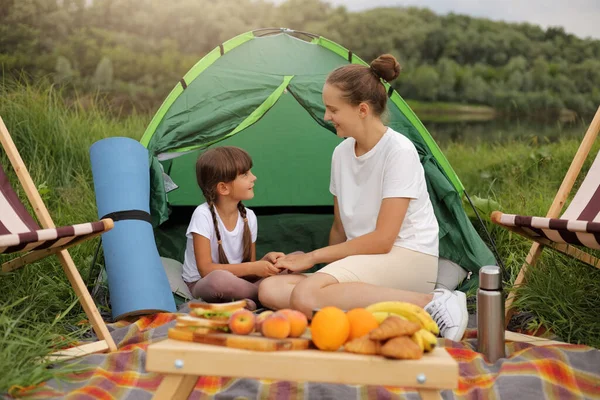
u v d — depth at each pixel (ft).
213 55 10.16
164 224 11.28
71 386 6.44
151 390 6.45
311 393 6.27
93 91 20.81
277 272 8.64
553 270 8.68
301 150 12.16
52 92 18.30
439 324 7.55
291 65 10.22
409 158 8.04
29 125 14.64
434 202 9.57
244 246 9.45
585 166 15.79
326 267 7.74
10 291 8.34
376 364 4.72
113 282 8.34
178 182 11.62
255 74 10.12
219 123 9.81
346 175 8.58
